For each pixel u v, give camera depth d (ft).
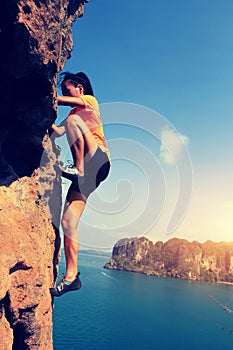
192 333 347.77
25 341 23.66
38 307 23.58
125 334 314.14
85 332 306.55
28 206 22.48
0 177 21.29
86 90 14.75
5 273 19.19
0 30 14.49
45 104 18.45
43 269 24.06
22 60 15.46
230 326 400.47
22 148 21.57
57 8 15.75
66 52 28.25
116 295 542.57
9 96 18.38
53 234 27.43
